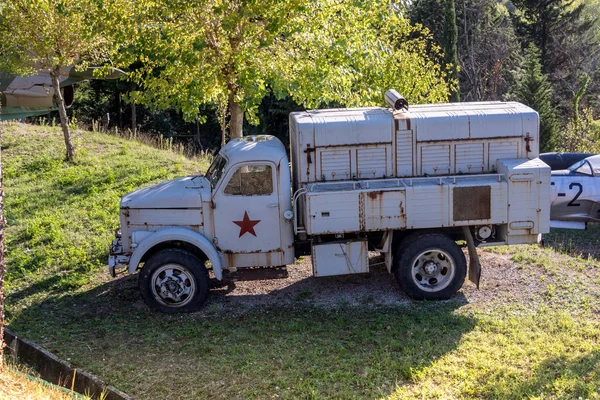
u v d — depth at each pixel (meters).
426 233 8.75
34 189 13.91
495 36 43.38
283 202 8.69
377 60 11.75
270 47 11.24
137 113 33.81
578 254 11.57
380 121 8.62
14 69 13.94
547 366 6.68
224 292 9.39
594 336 7.47
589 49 45.88
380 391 6.29
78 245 11.05
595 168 13.16
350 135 8.59
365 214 8.39
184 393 6.45
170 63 10.82
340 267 8.70
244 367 6.91
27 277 9.92
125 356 7.29
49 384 6.04
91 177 14.63
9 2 13.30
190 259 8.52
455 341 7.42
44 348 7.48
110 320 8.41
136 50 10.98
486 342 7.38
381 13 11.01
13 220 12.21
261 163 8.62
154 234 8.52
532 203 8.53
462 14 42.19
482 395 6.17
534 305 8.50
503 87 41.28
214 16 10.30
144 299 8.57
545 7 44.66
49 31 13.55
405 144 8.68
